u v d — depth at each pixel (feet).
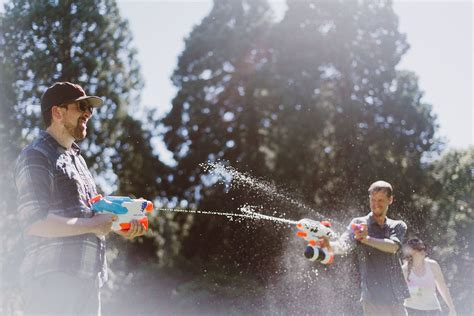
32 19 62.90
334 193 74.69
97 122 66.64
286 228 68.90
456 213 69.10
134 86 69.97
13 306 48.98
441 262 65.51
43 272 9.56
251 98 84.12
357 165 74.38
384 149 76.13
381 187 16.21
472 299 62.95
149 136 78.43
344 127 76.64
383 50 79.87
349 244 15.66
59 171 9.96
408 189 72.18
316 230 15.44
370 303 15.60
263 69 83.46
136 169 72.38
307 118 77.30
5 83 59.88
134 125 70.64
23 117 59.98
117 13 68.18
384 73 79.30
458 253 65.41
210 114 85.66
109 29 67.15
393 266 15.84
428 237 68.18
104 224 9.87
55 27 63.77
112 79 67.51
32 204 9.43
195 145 85.71
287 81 81.30
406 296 15.84
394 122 78.13
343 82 79.97
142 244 73.00
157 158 80.43
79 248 9.86
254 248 69.92
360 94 79.15
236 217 72.38
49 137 10.22
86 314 9.84
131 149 70.23
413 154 76.28
